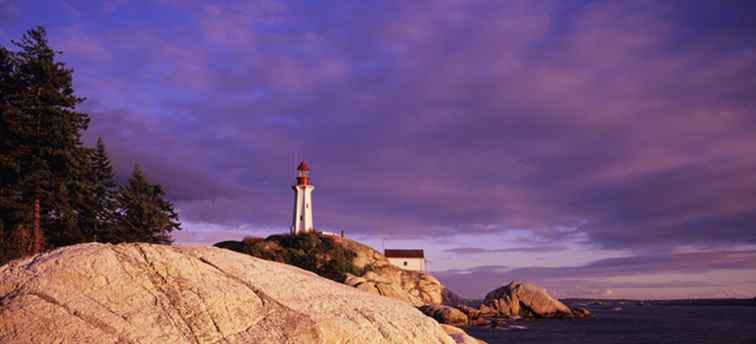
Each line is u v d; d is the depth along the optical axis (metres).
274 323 13.23
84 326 11.77
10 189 40.34
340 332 13.58
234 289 13.77
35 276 12.55
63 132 44.16
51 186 42.22
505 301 97.06
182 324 12.50
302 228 106.44
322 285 15.64
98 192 53.88
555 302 97.69
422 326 15.00
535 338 62.78
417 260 116.38
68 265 12.83
